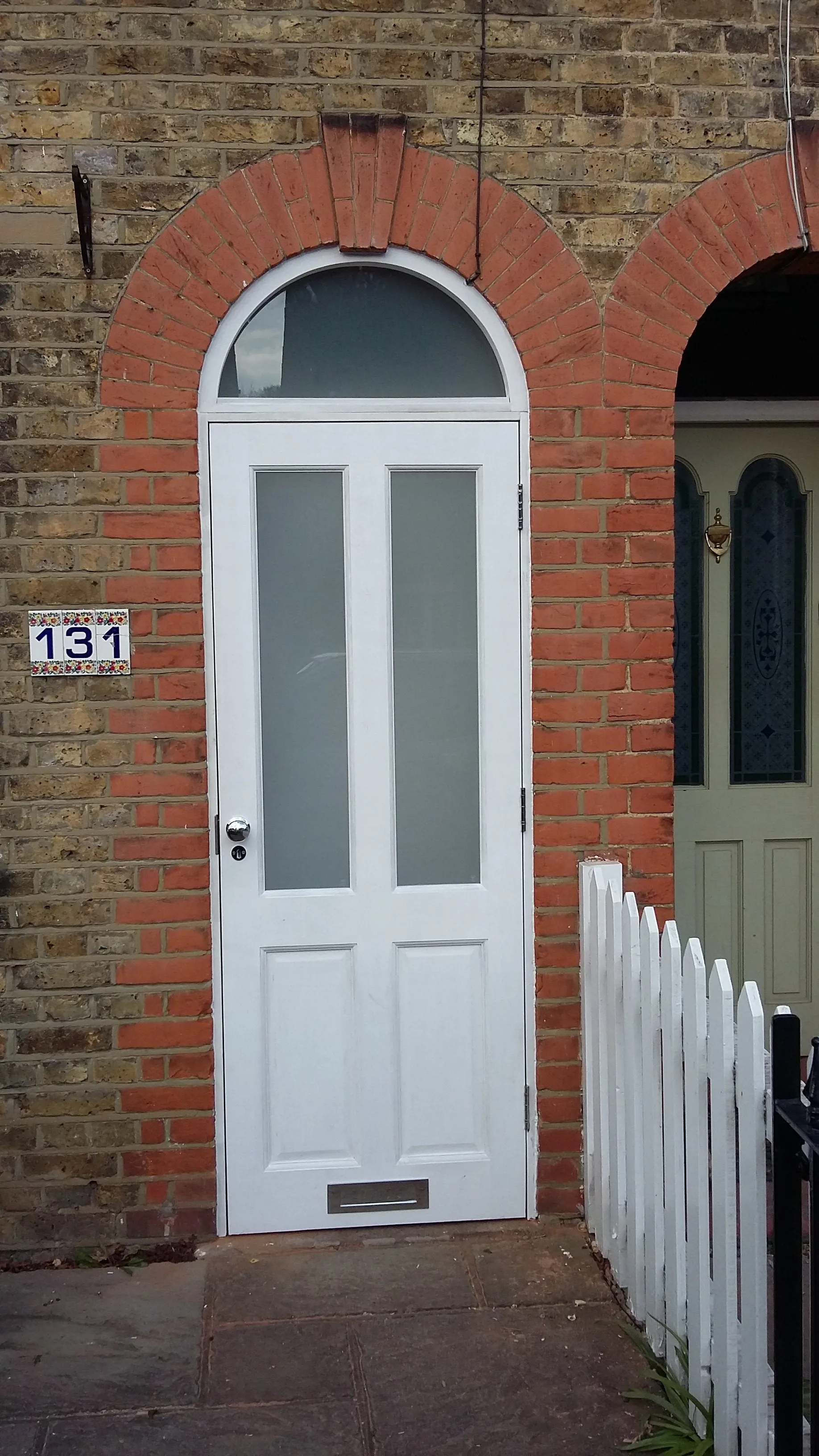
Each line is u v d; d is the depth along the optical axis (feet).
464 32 11.80
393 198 11.74
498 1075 12.30
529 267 11.96
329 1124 12.20
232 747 11.93
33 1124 11.82
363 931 12.14
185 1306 10.90
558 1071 12.29
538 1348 10.21
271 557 12.04
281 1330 10.52
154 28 11.52
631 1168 10.48
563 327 12.00
